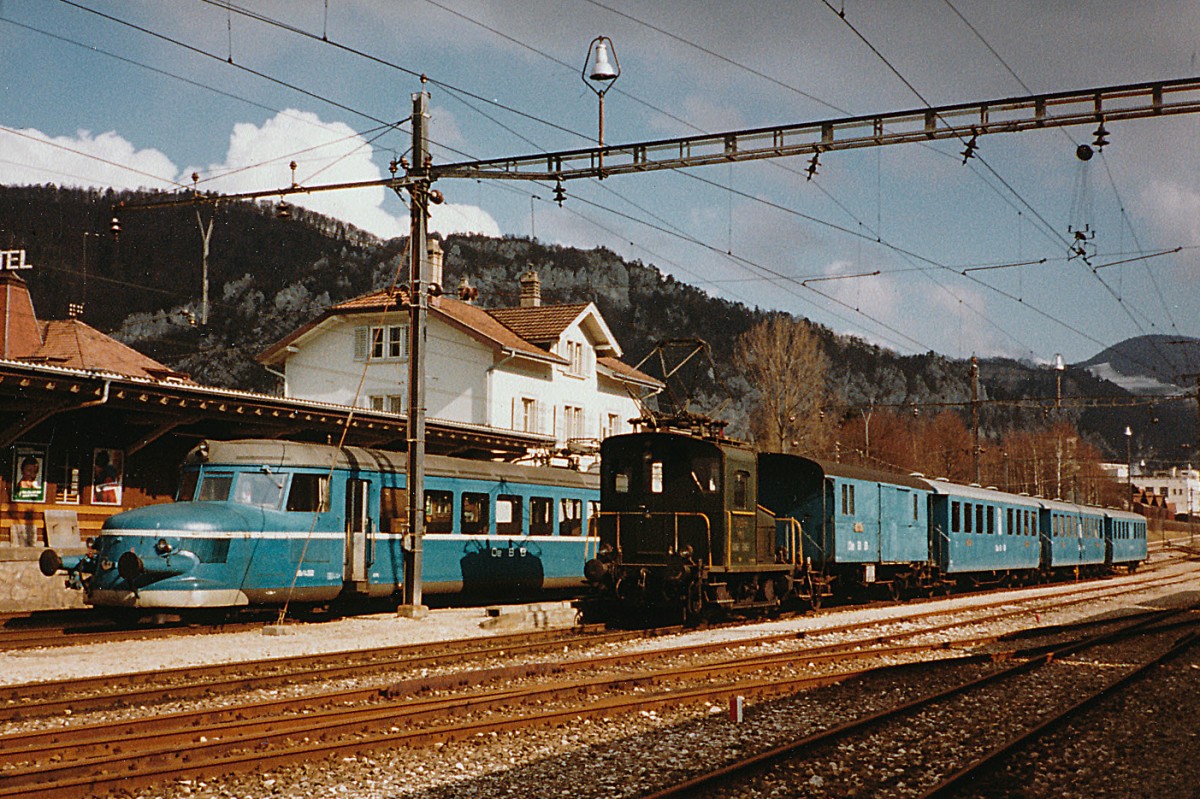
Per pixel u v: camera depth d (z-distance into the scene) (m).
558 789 7.60
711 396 163.25
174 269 151.25
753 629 18.95
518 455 31.14
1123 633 18.94
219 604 17.14
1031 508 38.28
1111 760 8.98
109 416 23.22
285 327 146.38
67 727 8.64
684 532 19.70
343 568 19.16
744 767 8.04
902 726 10.06
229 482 18.05
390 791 7.41
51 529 22.58
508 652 14.93
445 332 39.62
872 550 25.61
